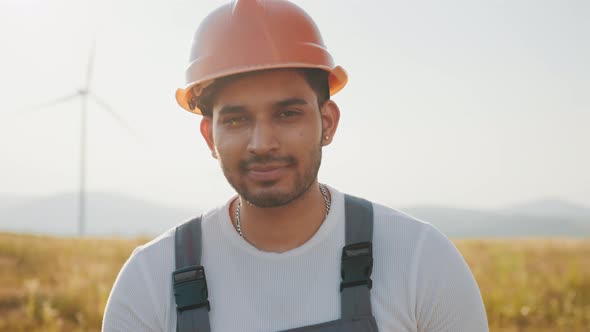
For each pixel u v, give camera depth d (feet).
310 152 5.20
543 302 25.80
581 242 48.85
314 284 5.42
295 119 5.17
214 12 5.63
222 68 5.21
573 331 22.11
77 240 49.19
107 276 33.19
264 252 5.53
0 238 43.04
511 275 30.12
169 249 5.76
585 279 28.76
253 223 5.58
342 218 5.65
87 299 26.86
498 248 45.60
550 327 22.85
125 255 43.50
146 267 5.71
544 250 43.50
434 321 5.53
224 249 5.62
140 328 5.59
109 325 5.71
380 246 5.58
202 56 5.46
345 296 5.28
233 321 5.38
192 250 5.63
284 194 5.11
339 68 5.66
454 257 5.64
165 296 5.57
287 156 5.09
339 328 5.17
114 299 5.72
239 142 5.15
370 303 5.27
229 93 5.17
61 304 25.80
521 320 24.08
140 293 5.62
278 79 5.13
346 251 5.42
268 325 5.34
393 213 5.83
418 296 5.46
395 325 5.33
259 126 5.08
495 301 25.61
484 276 31.40
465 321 5.58
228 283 5.51
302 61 5.22
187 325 5.35
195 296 5.40
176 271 5.49
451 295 5.50
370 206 5.82
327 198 5.92
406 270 5.47
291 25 5.37
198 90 5.52
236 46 5.24
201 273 5.47
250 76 5.12
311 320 5.31
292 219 5.51
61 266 35.86
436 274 5.49
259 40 5.23
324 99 5.57
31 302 23.94
